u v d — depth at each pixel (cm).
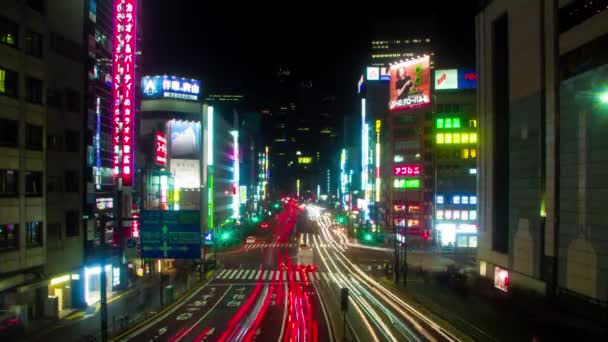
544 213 4481
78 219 4888
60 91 4681
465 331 3606
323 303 5106
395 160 12056
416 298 5075
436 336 3572
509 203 5231
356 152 19362
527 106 4816
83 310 4575
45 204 4331
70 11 4859
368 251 10362
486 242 5916
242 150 18162
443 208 10581
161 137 8444
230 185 14900
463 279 6181
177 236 3791
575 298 3978
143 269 6856
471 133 10656
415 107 11794
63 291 4628
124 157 6028
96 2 5594
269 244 11900
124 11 6000
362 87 17200
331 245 11562
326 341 3428
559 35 4256
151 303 4972
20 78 4056
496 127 5691
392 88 12281
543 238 4491
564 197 4162
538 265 4572
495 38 5706
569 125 4106
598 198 3697
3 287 3738
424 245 10744
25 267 4044
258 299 5375
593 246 3744
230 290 6038
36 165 4222
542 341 3253
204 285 6450
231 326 3956
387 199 12250
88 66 5188
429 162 11700
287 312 4600
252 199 19950
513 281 5131
